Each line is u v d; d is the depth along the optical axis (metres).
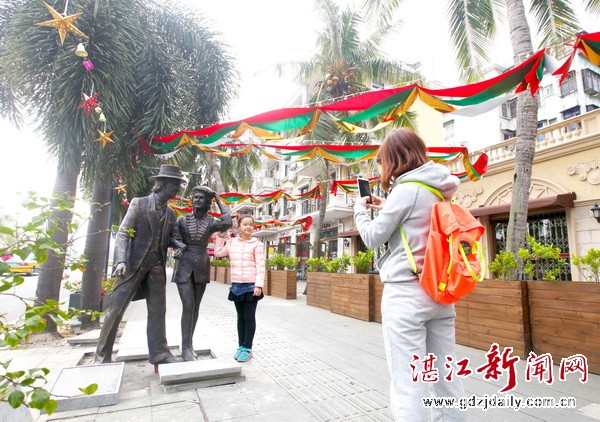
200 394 3.07
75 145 5.12
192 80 7.25
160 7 7.11
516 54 6.02
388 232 1.73
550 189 9.55
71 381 3.06
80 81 4.86
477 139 16.56
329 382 3.42
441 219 1.65
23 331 1.40
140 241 3.65
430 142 17.75
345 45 12.68
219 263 20.12
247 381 3.42
